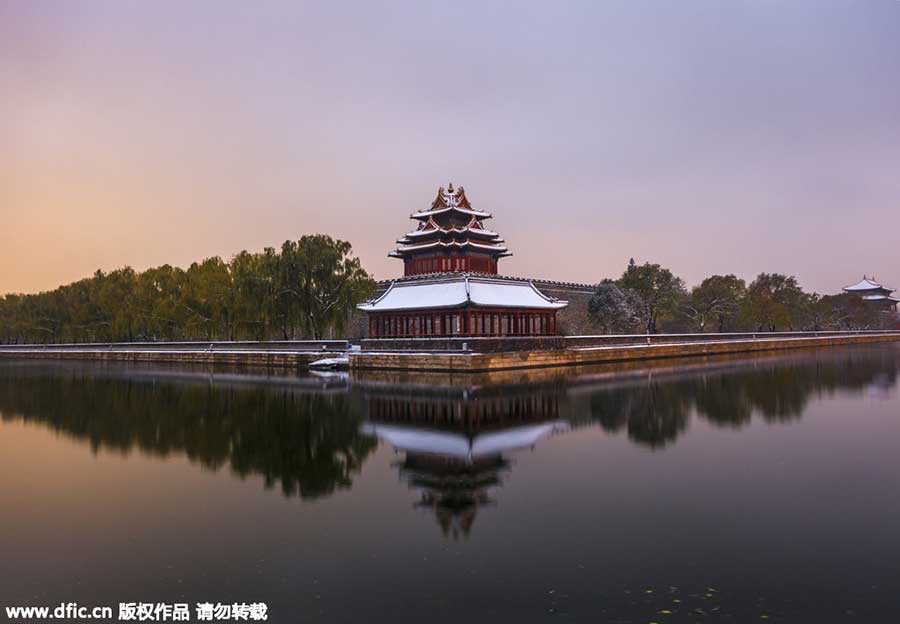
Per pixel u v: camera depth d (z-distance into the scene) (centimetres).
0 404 4756
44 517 2012
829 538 1736
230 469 2642
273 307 8638
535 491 2245
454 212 9394
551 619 1293
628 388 5316
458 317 7188
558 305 8138
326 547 1722
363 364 7344
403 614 1327
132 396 5172
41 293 14062
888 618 1281
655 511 1994
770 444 3028
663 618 1291
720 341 10775
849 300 16562
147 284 10731
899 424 3562
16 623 1314
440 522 1923
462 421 3738
